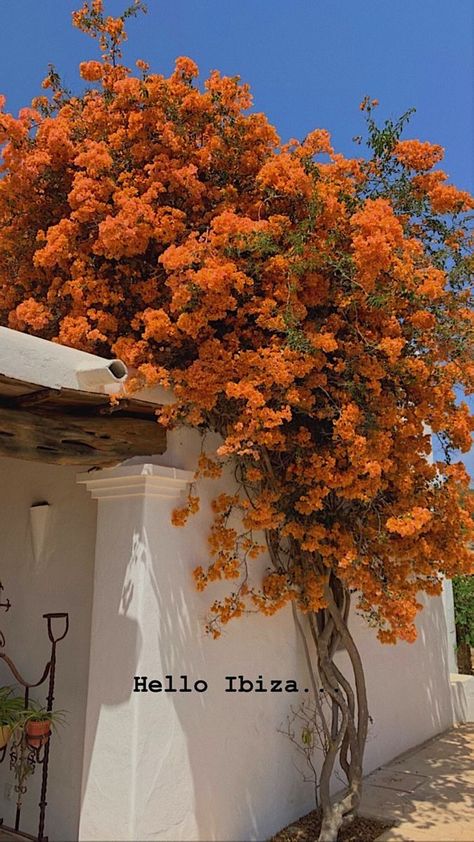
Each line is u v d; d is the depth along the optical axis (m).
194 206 3.79
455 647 8.02
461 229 4.06
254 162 3.91
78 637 3.67
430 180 4.06
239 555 3.82
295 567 4.04
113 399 3.17
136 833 2.92
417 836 3.83
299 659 4.27
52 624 3.82
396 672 5.81
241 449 3.53
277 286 3.48
